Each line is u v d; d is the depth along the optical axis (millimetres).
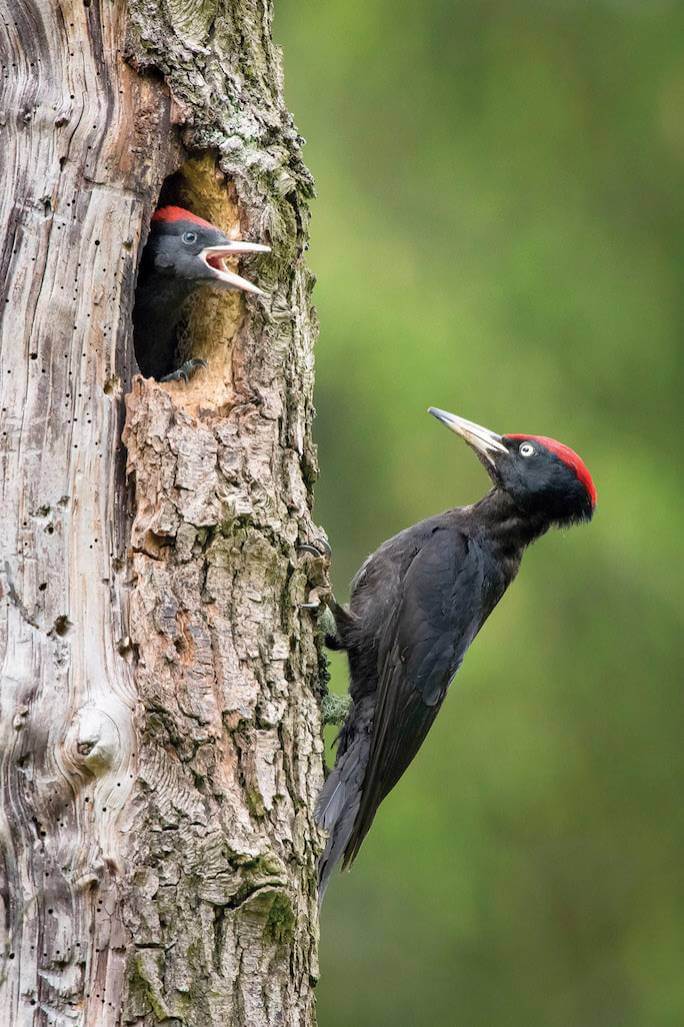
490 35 18906
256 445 8445
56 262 8031
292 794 8117
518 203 18328
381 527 16750
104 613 7758
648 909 17344
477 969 17312
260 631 8117
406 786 16750
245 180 8750
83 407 7961
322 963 17250
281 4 18703
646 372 17812
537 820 17188
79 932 7348
